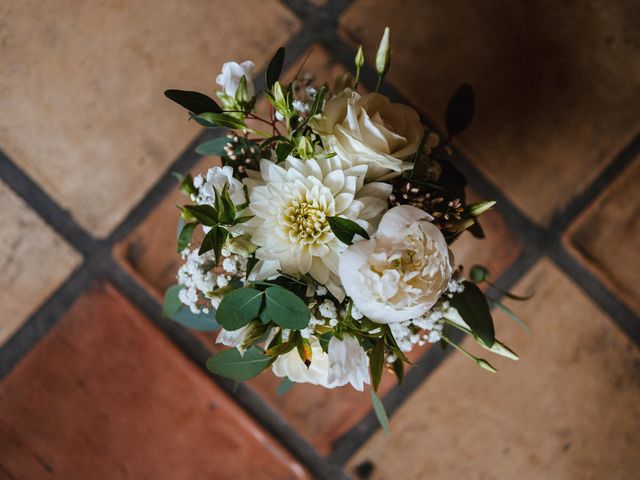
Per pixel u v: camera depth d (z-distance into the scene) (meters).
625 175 0.61
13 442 0.64
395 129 0.43
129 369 0.63
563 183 0.61
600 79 0.60
